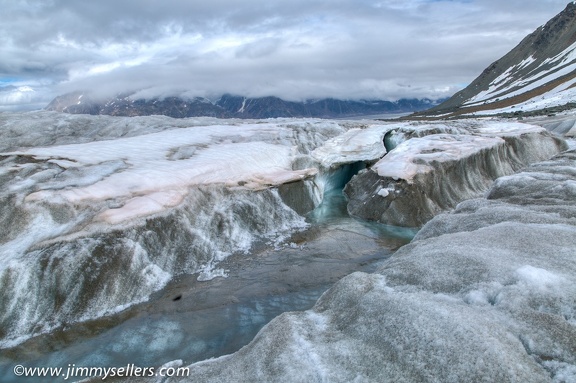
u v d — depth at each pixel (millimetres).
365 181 25000
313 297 13062
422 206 21047
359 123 42594
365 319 7914
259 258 16188
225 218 17656
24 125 28547
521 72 181125
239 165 21500
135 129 31203
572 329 6637
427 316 7262
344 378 6492
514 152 31078
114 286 12609
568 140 40469
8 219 13570
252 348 8062
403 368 6434
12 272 11766
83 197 14797
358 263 15773
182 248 15141
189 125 34875
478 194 23859
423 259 9805
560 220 11695
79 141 28125
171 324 11531
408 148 27062
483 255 9297
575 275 8109
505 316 7148
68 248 12703
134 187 16344
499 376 5887
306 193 22984
